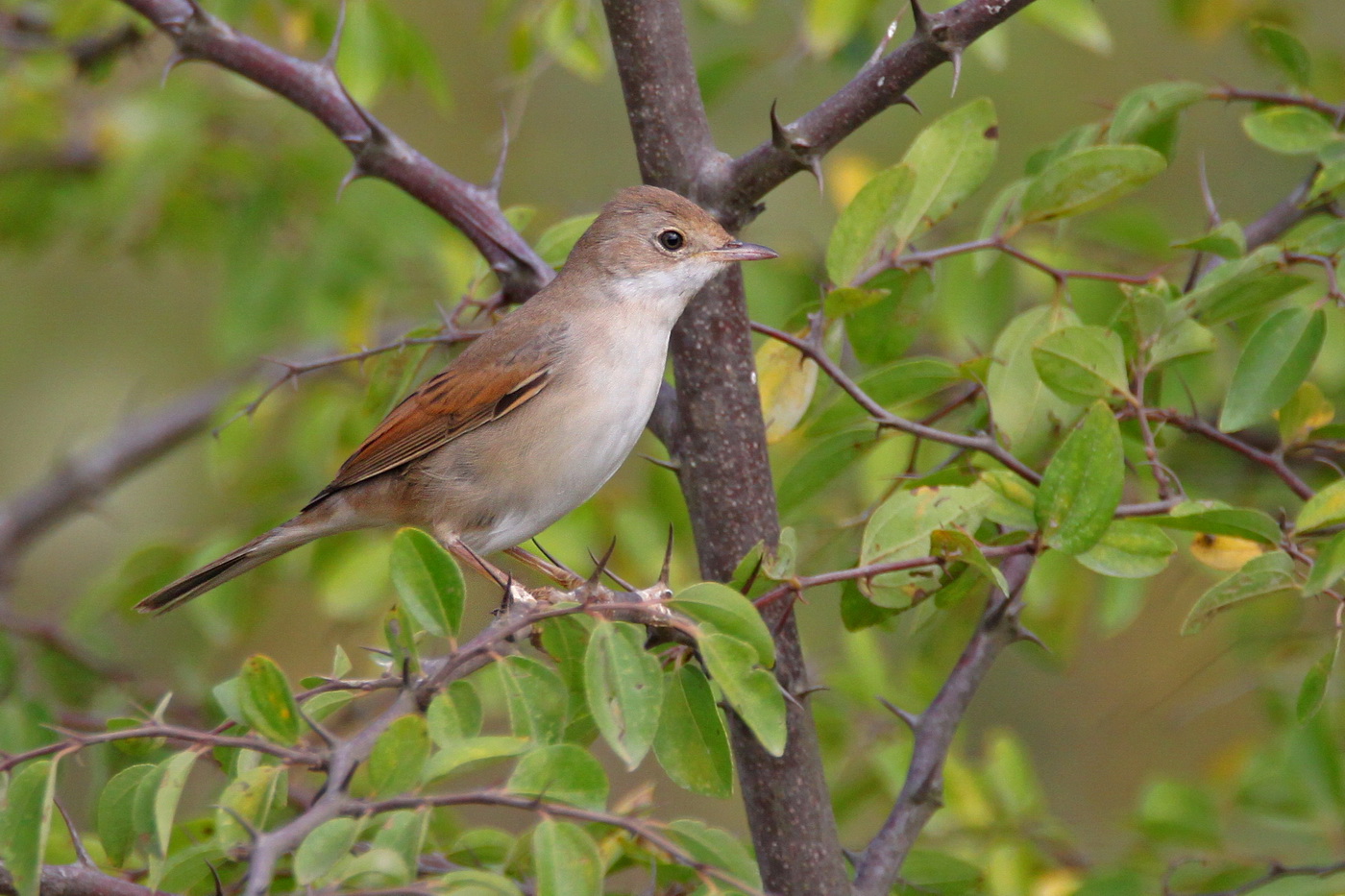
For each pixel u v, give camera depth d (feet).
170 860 18.53
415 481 31.55
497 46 57.93
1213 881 29.99
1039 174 27.09
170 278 59.21
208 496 58.59
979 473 26.58
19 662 35.45
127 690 37.68
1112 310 36.58
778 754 18.43
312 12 42.32
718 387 26.40
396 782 17.31
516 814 46.88
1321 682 22.49
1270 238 31.24
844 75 44.96
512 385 30.73
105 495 49.26
